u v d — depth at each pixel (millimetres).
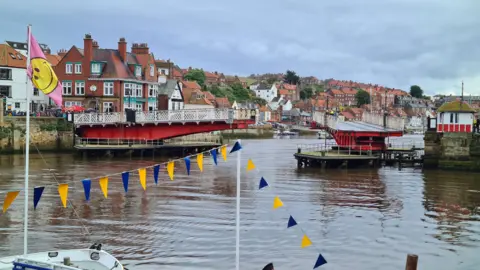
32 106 69062
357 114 182875
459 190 37625
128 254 21141
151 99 77125
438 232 25484
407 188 38344
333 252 21953
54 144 58281
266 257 21078
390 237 24422
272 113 188000
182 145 62469
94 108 69375
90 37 69688
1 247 21734
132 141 59969
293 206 30922
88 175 41875
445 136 49688
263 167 51156
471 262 20984
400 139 119938
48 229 24719
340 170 48938
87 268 16797
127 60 73750
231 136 116000
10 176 40406
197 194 34281
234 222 26547
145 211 28797
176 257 20828
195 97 104062
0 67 66812
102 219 26859
